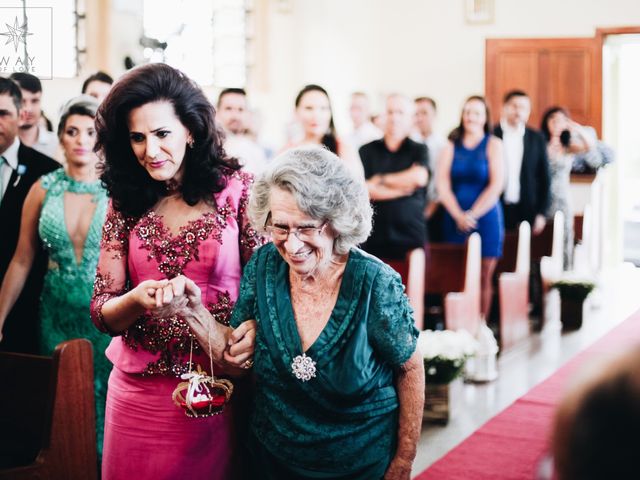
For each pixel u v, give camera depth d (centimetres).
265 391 190
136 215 219
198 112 211
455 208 673
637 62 1448
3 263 404
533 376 563
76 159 343
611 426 67
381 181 579
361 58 1148
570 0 1111
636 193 1844
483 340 552
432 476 379
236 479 219
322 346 180
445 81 1141
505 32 1124
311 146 183
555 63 1116
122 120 209
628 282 1067
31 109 496
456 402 468
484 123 677
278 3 1119
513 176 786
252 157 642
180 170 217
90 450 229
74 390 225
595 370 70
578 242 937
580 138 892
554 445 71
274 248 195
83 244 339
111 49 909
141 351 216
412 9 1139
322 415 183
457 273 603
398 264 533
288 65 1135
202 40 1078
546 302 745
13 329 376
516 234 732
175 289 186
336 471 183
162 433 215
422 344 456
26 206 352
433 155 788
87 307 338
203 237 215
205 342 198
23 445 234
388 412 187
